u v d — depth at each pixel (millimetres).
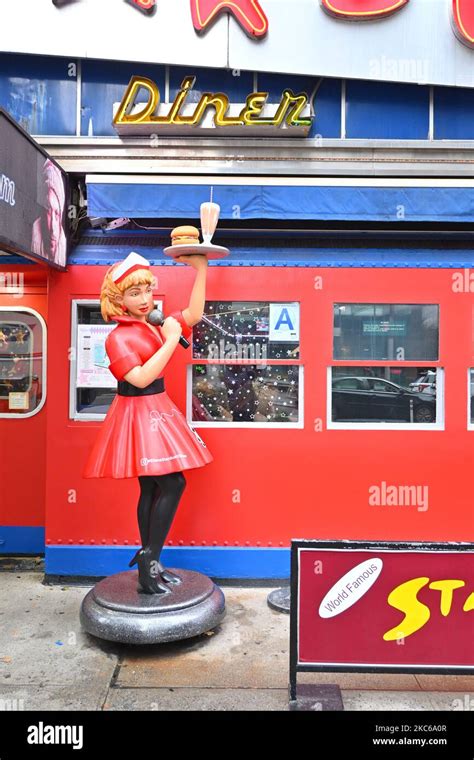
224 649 3699
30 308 5273
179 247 3787
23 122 4910
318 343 4633
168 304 4637
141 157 4734
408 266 4617
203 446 3898
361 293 4629
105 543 4633
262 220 4949
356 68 4797
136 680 3336
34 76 4910
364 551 3020
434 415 4703
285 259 4645
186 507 4609
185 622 3590
